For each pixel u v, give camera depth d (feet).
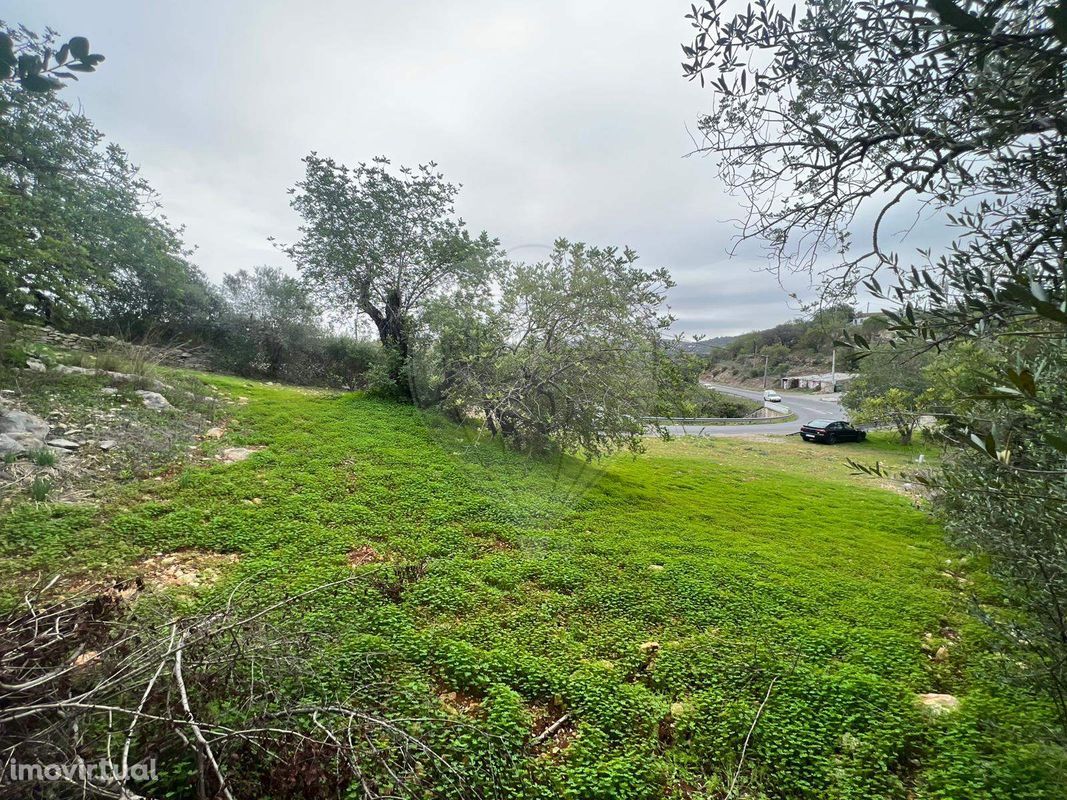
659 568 16.20
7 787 5.05
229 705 6.88
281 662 7.66
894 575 17.81
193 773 5.87
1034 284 3.17
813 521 24.56
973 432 4.34
